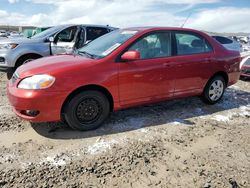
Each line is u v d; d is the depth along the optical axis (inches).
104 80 165.5
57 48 311.4
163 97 194.4
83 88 162.9
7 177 123.1
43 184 119.5
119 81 171.0
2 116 187.8
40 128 171.9
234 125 191.0
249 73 324.8
